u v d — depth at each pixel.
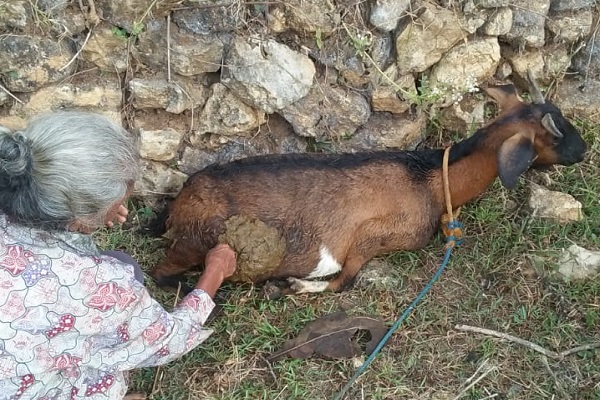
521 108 1.66
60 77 1.66
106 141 1.00
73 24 1.62
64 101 1.69
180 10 1.65
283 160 1.70
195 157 1.81
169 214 1.67
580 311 1.64
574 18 1.92
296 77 1.74
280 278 1.69
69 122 0.99
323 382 1.50
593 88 2.01
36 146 0.96
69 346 1.03
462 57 1.86
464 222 1.85
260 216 1.63
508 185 1.57
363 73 1.80
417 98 1.83
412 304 1.63
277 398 1.47
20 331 0.98
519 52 1.93
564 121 1.67
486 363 1.53
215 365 1.53
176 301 1.64
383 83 1.82
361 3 1.74
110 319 1.05
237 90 1.74
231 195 1.63
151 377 1.50
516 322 1.62
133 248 1.75
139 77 1.71
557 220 1.82
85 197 0.98
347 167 1.68
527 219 1.82
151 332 1.12
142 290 1.10
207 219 1.60
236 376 1.51
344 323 1.58
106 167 0.99
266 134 1.84
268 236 1.60
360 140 1.87
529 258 1.74
